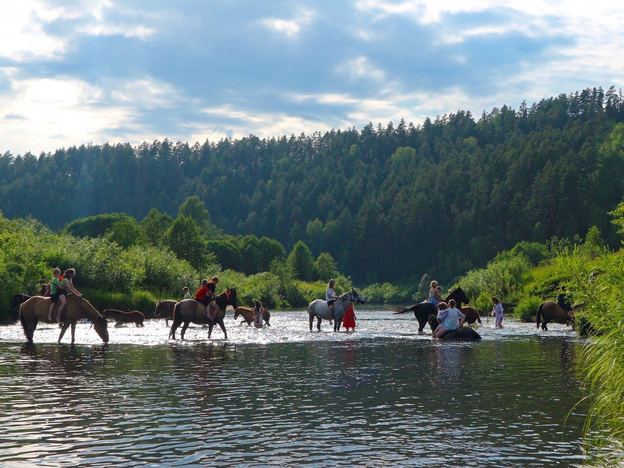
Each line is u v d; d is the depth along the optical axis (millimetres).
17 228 62156
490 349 22250
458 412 11180
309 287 107500
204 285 27047
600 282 12539
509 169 177125
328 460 8180
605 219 148125
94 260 46906
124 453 8477
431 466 7910
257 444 8969
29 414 10906
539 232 149500
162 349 22109
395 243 187375
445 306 27484
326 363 18125
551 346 23328
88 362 18156
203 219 188625
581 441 9148
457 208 180875
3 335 27891
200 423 10266
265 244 155125
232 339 26656
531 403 12000
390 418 10672
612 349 10133
